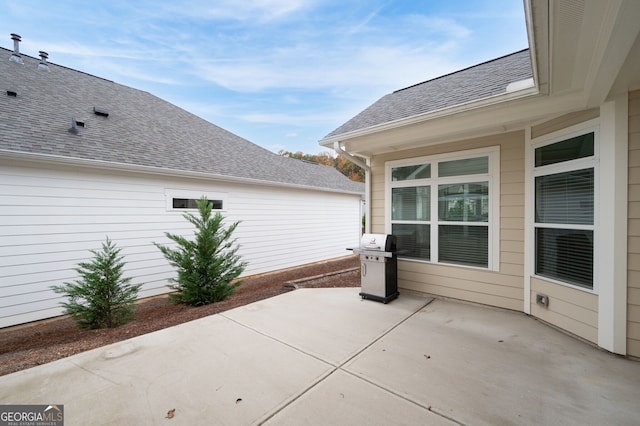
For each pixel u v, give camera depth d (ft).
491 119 11.64
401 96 19.58
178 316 13.64
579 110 10.04
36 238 15.40
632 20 5.35
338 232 38.70
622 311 8.99
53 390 7.39
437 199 15.71
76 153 16.43
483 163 14.23
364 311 13.60
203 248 16.42
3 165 14.38
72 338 12.31
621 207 9.00
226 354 9.29
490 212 13.94
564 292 10.87
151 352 9.48
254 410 6.52
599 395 7.04
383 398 6.93
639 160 8.79
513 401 6.80
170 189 21.13
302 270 29.73
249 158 31.37
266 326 11.74
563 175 11.05
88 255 17.15
